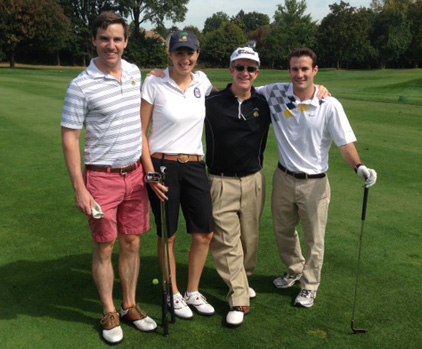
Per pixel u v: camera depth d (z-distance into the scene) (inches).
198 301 136.3
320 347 119.3
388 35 2481.5
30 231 192.5
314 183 136.6
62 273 158.4
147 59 2311.8
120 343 120.8
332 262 166.9
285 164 139.2
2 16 1792.6
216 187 135.7
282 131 137.5
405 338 123.3
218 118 131.3
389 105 626.5
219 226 135.0
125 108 115.9
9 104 563.8
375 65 2596.0
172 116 124.0
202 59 2711.6
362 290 147.9
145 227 127.3
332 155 326.3
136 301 142.3
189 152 127.4
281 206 142.9
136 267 129.3
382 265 164.7
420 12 2596.0
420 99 702.5
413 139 385.1
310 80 130.2
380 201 231.8
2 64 2183.8
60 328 127.0
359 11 2554.1
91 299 142.9
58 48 2031.3
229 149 132.5
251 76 128.5
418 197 238.1
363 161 309.3
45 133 387.9
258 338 123.2
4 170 279.1
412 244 182.4
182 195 131.1
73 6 2289.6
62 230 193.8
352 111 559.2
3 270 159.5
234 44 2662.4
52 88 799.1
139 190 124.0
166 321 123.6
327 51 2444.6
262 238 188.2
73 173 114.0
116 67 114.4
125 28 112.5
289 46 2363.4
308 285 139.3
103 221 118.7
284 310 137.1
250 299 143.5
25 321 129.8
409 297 143.9
